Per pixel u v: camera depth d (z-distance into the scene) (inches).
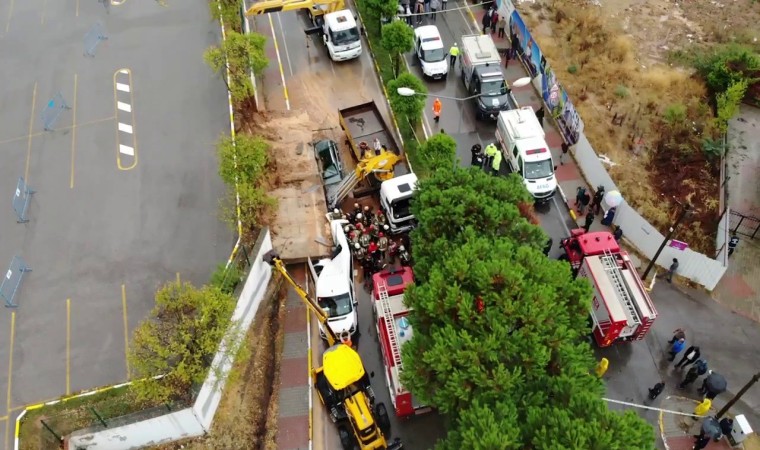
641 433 574.2
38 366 836.0
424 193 824.9
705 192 1092.5
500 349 636.7
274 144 1181.7
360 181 1101.1
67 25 1438.2
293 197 1081.4
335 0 1393.9
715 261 940.6
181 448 786.8
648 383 880.3
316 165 1138.0
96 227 1009.5
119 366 831.1
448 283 690.2
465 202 795.4
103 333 870.4
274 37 1475.1
